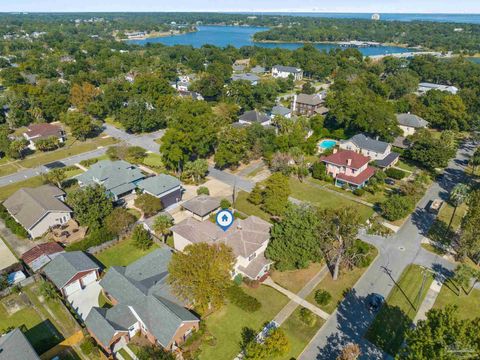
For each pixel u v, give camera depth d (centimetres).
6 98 13050
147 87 14375
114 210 6638
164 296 4775
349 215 5525
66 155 10362
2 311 5028
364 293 5409
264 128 10494
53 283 5341
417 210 7694
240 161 10025
